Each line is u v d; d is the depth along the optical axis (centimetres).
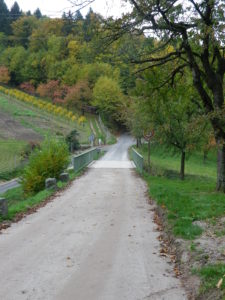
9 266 637
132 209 1194
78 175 2255
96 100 8762
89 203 1314
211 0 1107
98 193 1554
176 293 517
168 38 1271
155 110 1978
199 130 1530
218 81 1434
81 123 8769
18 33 5803
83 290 529
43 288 536
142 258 682
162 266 636
